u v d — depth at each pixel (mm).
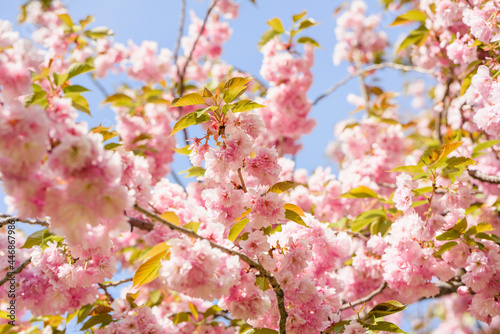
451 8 4648
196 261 2414
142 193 3449
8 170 2002
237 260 2535
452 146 3439
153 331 3314
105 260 3229
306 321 3100
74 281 3172
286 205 3133
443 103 6012
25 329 4320
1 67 2350
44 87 4129
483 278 3398
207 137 3051
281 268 3061
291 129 6109
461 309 7793
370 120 6273
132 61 6617
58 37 6039
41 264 3230
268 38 5855
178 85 6766
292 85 5820
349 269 4941
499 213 4938
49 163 1952
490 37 4004
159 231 4102
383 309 3191
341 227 4953
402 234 3545
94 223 2064
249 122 3016
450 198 3561
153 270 2627
